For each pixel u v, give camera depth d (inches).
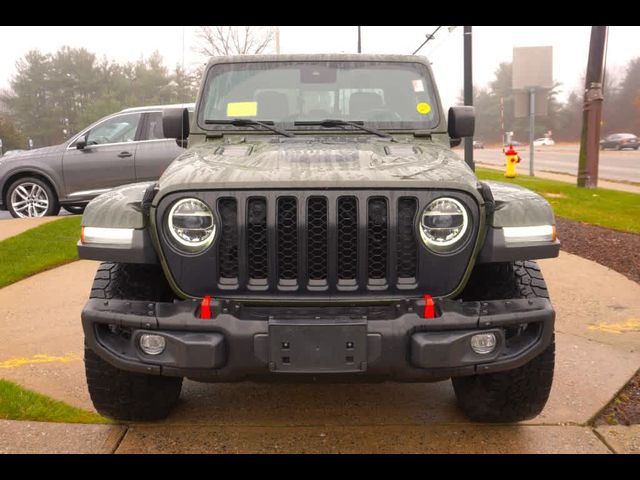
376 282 113.1
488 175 745.6
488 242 113.5
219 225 111.7
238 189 111.6
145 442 126.8
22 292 240.7
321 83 163.2
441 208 112.1
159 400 130.8
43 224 363.9
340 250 113.1
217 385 156.6
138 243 113.2
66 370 162.6
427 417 138.3
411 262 113.8
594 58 540.4
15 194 414.3
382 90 162.9
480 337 110.1
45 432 129.5
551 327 113.3
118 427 132.6
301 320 106.9
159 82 2856.8
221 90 163.5
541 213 116.0
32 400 141.9
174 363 109.0
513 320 110.1
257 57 167.3
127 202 118.3
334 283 112.3
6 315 211.3
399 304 110.2
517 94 738.8
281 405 144.9
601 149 2060.8
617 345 179.8
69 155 407.2
